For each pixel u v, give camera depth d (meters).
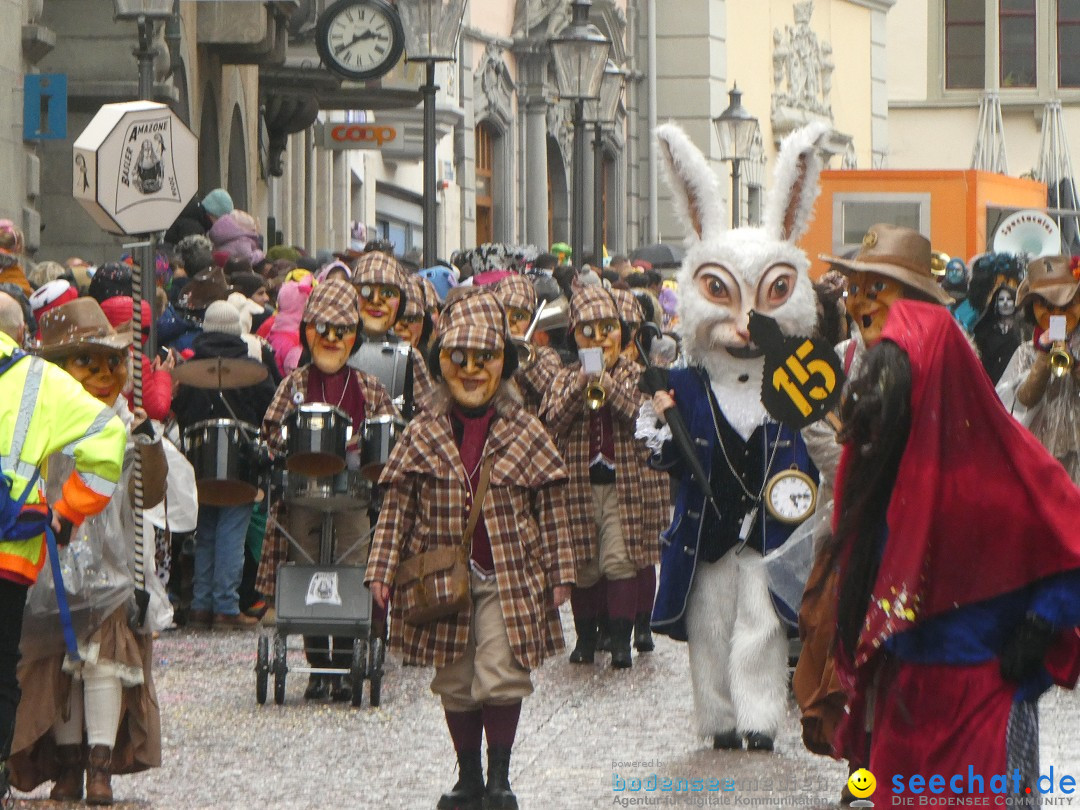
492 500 20.14
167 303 33.38
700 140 115.31
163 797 21.34
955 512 14.80
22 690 20.44
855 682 15.33
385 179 89.50
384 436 26.08
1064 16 154.88
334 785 21.91
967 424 14.88
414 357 30.45
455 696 20.44
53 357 20.92
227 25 59.56
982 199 69.12
